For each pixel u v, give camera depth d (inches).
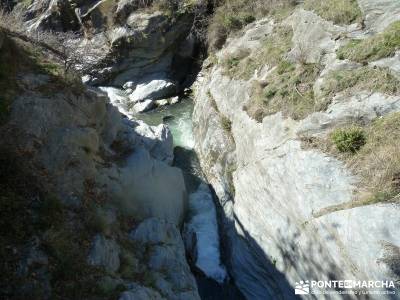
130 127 706.2
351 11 560.4
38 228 398.9
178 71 1066.1
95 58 1039.6
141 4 1061.8
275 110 540.4
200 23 1044.5
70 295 363.9
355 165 390.6
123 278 407.8
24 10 1187.3
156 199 549.3
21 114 474.3
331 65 509.7
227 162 630.5
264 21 842.2
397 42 464.8
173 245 488.4
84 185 470.9
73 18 1145.4
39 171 449.1
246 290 498.3
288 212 438.3
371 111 426.0
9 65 515.8
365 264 325.4
